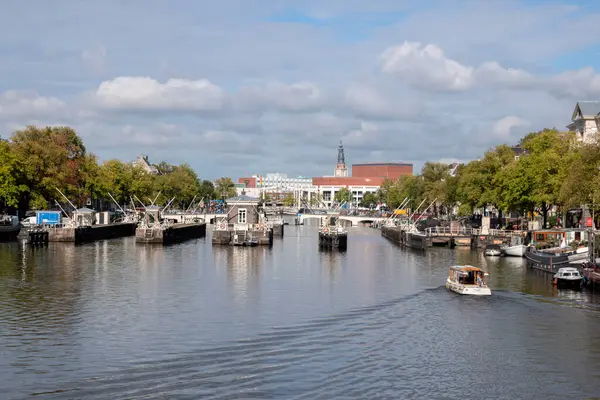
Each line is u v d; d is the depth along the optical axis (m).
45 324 65.06
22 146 175.50
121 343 58.28
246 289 87.38
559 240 120.50
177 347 57.09
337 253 142.62
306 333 62.12
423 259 128.50
